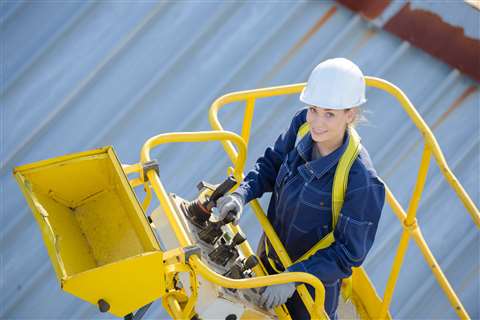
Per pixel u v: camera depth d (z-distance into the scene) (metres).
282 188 4.93
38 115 8.48
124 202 4.75
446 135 9.02
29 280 7.68
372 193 4.52
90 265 4.65
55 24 9.02
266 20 9.32
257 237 8.24
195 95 8.77
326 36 9.30
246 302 4.76
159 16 9.20
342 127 4.50
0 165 8.20
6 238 7.85
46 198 4.73
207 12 9.29
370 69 9.20
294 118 5.07
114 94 8.69
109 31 9.03
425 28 9.24
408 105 5.66
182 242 4.39
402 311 8.24
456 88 9.23
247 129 5.91
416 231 5.82
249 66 9.00
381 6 9.30
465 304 8.36
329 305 5.30
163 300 4.81
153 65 8.89
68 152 8.32
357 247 4.59
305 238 4.96
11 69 8.70
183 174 8.39
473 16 9.01
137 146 8.45
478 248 8.59
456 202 8.77
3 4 9.06
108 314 7.71
